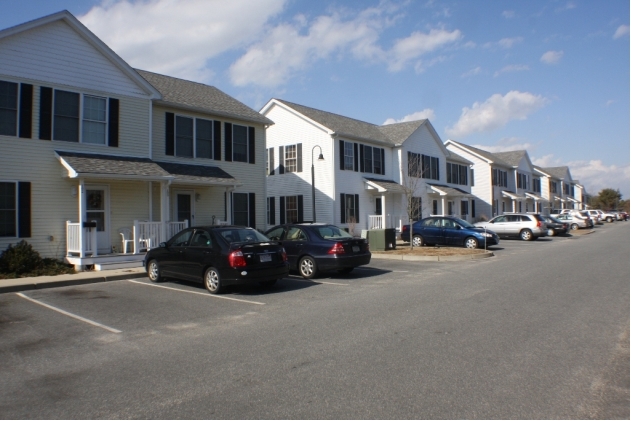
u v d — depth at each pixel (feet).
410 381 16.65
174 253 38.68
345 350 20.38
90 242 46.62
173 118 60.23
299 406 14.71
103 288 37.99
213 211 63.98
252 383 16.74
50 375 18.06
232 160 66.85
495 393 15.53
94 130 51.55
